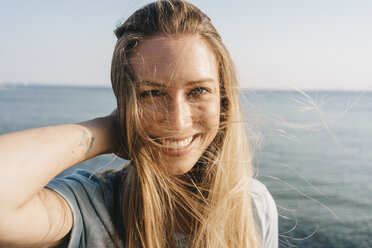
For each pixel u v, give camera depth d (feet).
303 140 21.56
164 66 1.16
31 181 0.84
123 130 1.28
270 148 17.39
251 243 1.56
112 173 1.42
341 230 6.52
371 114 50.21
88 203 1.18
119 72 1.26
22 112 36.14
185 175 1.57
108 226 1.21
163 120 1.21
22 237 0.86
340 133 26.96
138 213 1.30
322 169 13.29
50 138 0.94
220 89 1.47
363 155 17.21
